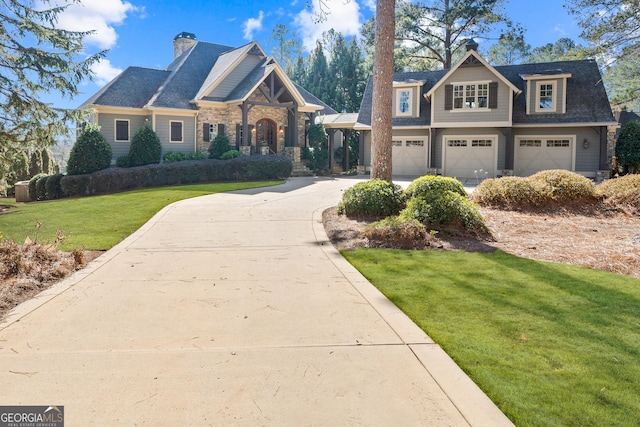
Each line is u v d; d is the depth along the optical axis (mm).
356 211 10008
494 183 11797
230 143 25844
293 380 3043
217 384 2986
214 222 9719
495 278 5621
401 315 4328
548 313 4359
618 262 6289
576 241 7848
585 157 22266
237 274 5875
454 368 3207
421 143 25156
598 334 3832
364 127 25422
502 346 3592
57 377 3076
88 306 4629
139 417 2594
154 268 6191
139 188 19766
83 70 17422
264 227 9172
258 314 4387
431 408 2697
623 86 24484
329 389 2922
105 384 2980
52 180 20156
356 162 31016
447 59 33625
